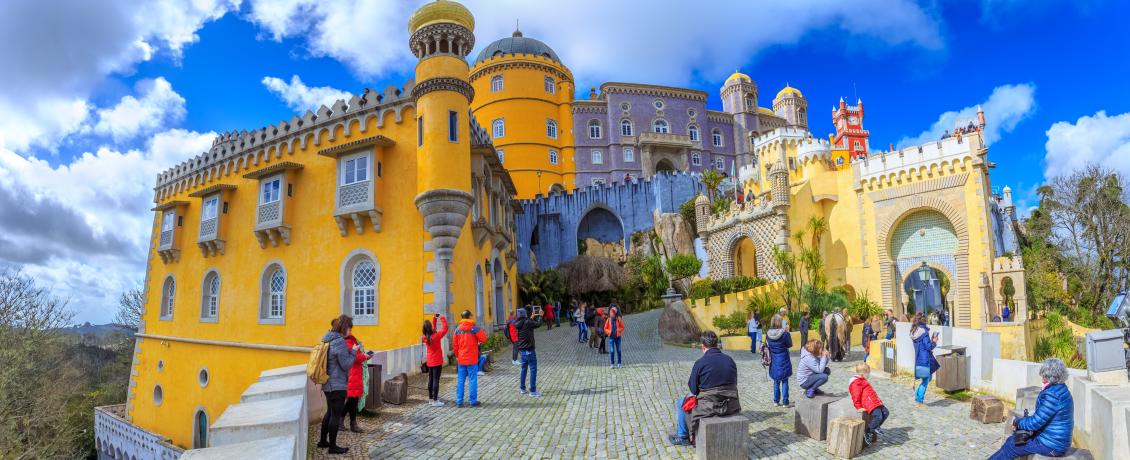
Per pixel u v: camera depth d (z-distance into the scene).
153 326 29.45
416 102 20.09
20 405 24.77
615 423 9.76
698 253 47.97
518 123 60.34
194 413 25.08
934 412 10.45
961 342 13.27
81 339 51.66
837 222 35.50
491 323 24.77
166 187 29.88
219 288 24.98
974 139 30.08
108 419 29.70
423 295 18.83
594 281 44.12
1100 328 35.88
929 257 31.95
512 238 33.97
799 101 76.75
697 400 8.05
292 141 22.84
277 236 22.44
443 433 9.17
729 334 25.59
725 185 55.94
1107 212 39.00
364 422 9.91
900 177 32.72
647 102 64.12
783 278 33.22
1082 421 7.53
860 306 29.59
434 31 19.98
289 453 4.63
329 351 8.12
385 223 20.00
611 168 61.50
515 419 10.12
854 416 8.52
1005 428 8.70
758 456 7.86
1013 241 43.06
